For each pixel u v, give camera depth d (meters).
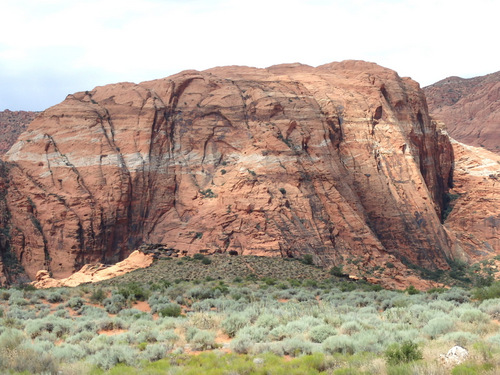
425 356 21.28
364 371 19.92
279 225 76.50
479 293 42.94
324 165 89.69
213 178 88.88
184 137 93.69
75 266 77.69
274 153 85.62
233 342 24.91
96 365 22.69
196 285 55.72
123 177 85.62
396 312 33.06
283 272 65.62
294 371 20.33
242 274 63.69
